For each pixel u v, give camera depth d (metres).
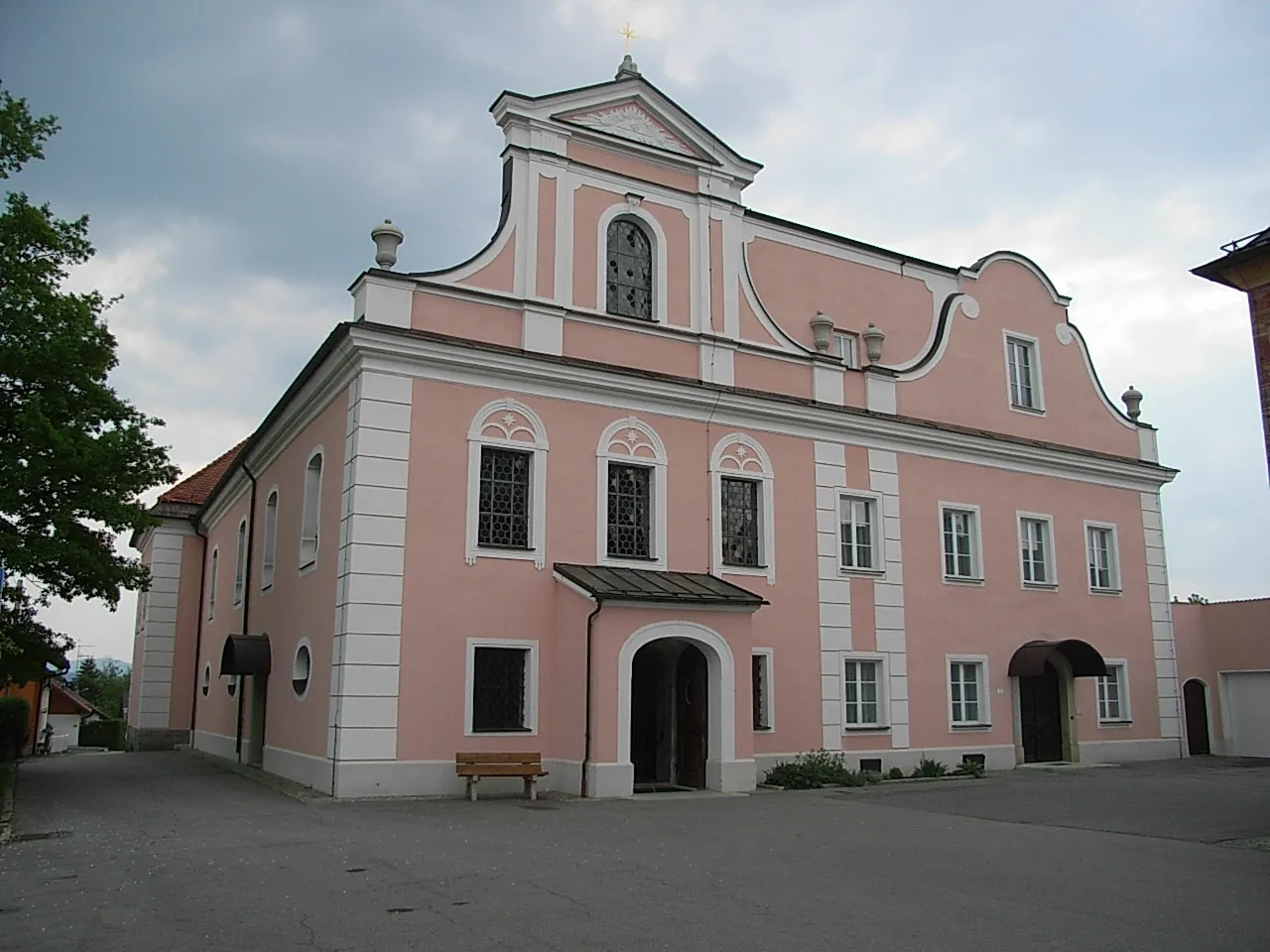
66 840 12.38
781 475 21.50
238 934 7.80
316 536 19.80
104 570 18.25
